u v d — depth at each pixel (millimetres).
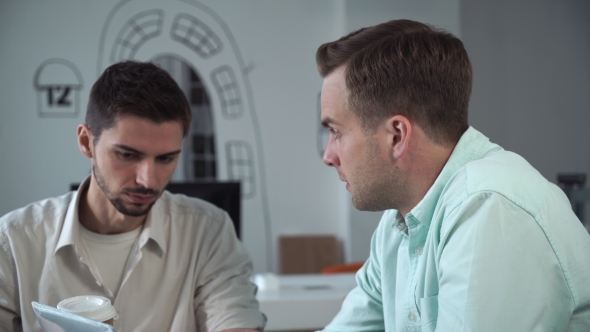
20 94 4066
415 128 985
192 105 4258
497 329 809
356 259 4246
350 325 1315
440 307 886
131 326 1314
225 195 1967
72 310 905
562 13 4617
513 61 4578
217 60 4281
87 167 4145
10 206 4047
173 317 1356
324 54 1057
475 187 894
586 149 4656
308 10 4383
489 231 845
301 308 2148
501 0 4551
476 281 827
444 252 899
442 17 4297
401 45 984
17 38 4059
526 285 827
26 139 4074
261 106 4332
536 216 863
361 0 4230
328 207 4418
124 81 1185
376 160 1013
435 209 979
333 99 1030
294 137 4375
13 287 1290
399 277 1148
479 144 1005
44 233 1314
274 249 4348
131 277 1323
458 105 997
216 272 1400
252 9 4320
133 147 1174
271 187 4348
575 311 907
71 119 4125
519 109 4590
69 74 4117
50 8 4098
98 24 4148
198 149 4262
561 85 4625
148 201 1231
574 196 2500
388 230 1234
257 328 1333
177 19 4227
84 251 1300
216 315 1339
